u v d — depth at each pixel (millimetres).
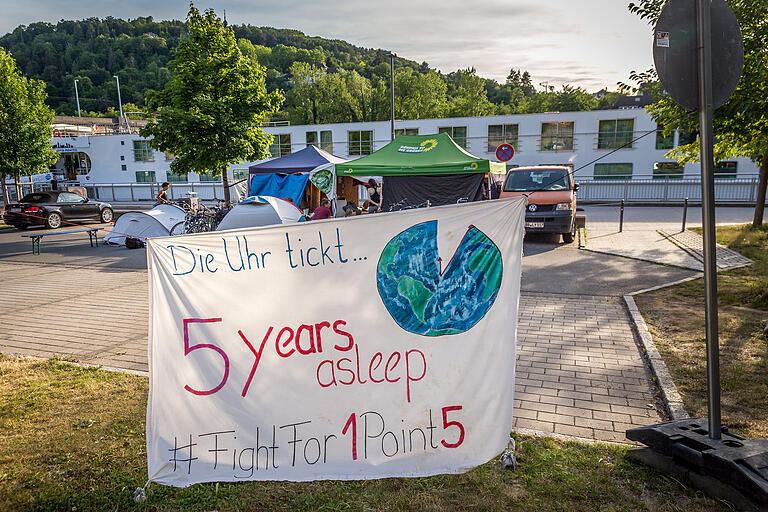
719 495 2977
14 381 5105
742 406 4156
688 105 3150
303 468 3148
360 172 13680
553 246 13102
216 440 3148
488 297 3238
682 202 26859
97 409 4426
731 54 3129
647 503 3008
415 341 3205
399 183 15484
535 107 86688
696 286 8469
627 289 8555
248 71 16641
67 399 4641
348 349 3191
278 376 3184
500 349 3246
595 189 30781
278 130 39188
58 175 47500
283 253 3168
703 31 3082
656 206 26688
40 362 5660
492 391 3225
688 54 3135
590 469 3373
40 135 21984
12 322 7453
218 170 16844
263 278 3172
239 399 3168
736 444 3148
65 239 17531
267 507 3068
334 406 3188
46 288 9781
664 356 5359
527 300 8039
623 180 32406
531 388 4793
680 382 4684
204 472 3131
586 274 9766
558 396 4613
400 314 3197
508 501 3057
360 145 37656
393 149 14688
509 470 3371
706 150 3148
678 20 3109
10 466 3566
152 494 3195
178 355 3152
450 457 3193
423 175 14391
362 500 3094
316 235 3154
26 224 20609
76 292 9375
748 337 5770
